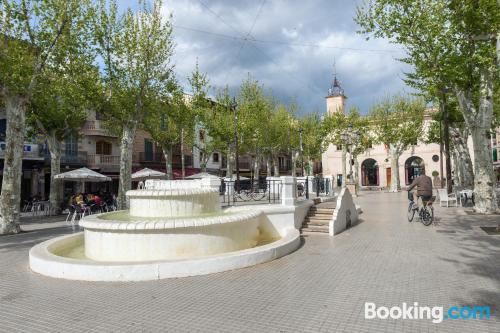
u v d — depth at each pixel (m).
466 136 25.86
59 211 21.36
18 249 10.05
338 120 41.16
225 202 14.30
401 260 7.51
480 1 12.93
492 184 15.30
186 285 6.14
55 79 17.00
